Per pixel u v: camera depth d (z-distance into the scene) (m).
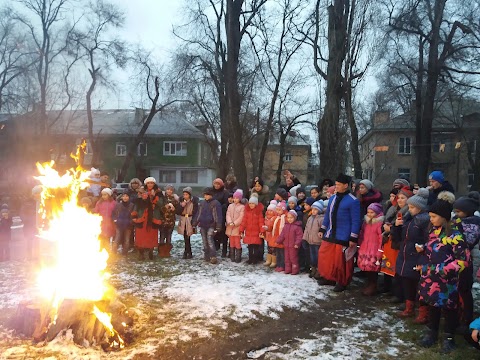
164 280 6.95
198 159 44.22
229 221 8.56
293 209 7.61
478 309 5.68
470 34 20.73
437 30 21.14
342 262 6.38
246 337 4.61
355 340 4.58
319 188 8.16
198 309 5.42
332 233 6.50
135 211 8.63
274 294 6.14
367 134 38.78
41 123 29.59
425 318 5.07
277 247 7.73
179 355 4.10
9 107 29.77
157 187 8.96
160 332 4.64
